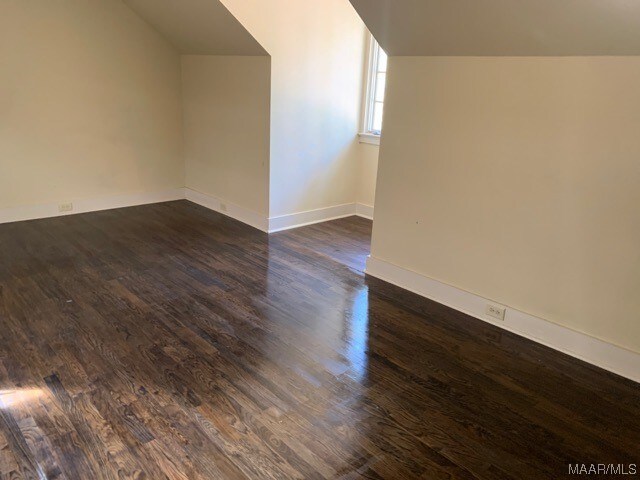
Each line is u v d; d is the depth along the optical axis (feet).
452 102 9.19
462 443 6.24
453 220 9.68
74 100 14.46
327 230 14.87
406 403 6.98
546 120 8.00
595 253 7.86
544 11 6.86
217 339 8.44
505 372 7.86
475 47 8.44
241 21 11.80
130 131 15.88
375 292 10.66
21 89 13.44
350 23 14.17
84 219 14.89
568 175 7.92
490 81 8.56
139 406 6.63
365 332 8.92
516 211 8.68
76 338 8.25
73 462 5.64
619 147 7.32
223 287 10.53
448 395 7.21
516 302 9.00
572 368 8.04
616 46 6.90
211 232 14.19
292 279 11.14
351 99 15.11
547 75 7.84
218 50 14.11
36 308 9.22
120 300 9.71
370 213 16.26
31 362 7.52
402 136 10.21
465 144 9.16
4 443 5.87
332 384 7.34
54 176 14.67
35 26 13.28
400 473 5.71
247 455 5.87
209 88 15.23
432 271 10.30
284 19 12.59
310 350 8.24
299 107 13.79
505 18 7.38
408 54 9.67
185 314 9.27
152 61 15.74
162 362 7.68
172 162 17.21
